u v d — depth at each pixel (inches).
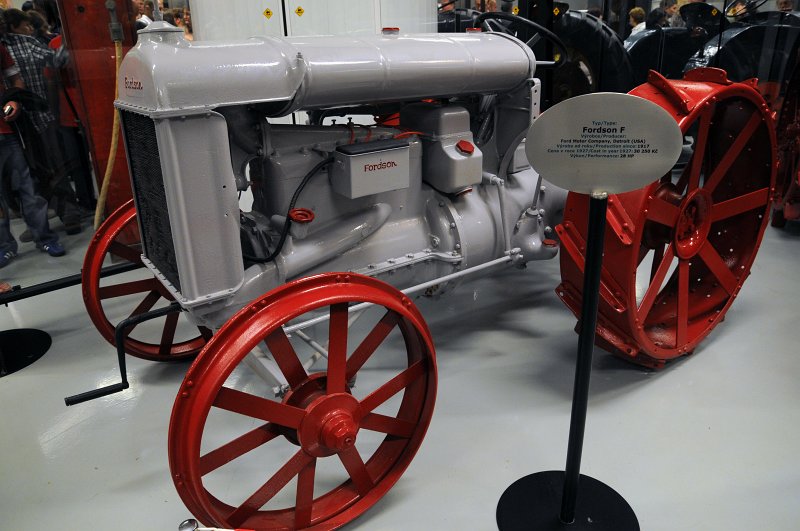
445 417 83.2
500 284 127.3
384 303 61.1
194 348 101.1
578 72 168.7
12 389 94.6
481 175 89.2
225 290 67.7
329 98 70.9
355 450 64.0
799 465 72.7
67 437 82.0
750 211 101.1
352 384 67.8
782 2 189.5
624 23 205.0
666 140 51.0
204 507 56.6
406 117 90.8
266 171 75.7
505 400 86.9
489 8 184.4
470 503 68.2
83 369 100.4
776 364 95.1
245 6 166.1
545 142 54.5
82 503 70.0
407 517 66.4
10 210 164.2
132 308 124.7
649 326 100.6
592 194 54.9
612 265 79.1
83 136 158.1
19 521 67.4
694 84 83.8
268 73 64.4
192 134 60.4
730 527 63.8
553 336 105.3
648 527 64.1
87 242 165.0
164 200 65.7
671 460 74.1
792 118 148.9
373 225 82.5
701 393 87.8
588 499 67.3
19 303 128.3
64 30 136.6
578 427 60.4
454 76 80.0
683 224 88.1
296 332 75.3
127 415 86.8
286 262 74.9
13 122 143.3
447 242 89.7
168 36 60.4
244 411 56.4
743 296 120.4
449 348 101.7
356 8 179.2
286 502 69.9
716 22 201.6
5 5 139.4
